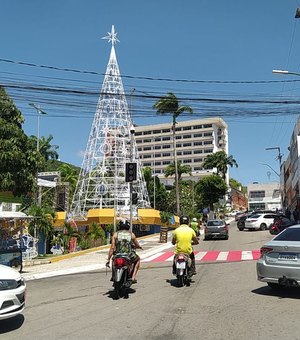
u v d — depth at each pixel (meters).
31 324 8.30
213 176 93.25
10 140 22.92
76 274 16.48
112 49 57.22
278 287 11.16
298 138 67.44
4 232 21.58
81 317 8.76
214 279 13.42
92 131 55.75
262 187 147.25
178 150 165.38
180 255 12.18
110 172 55.03
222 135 167.25
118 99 55.88
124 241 11.02
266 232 40.88
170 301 10.10
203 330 7.50
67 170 67.06
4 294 7.63
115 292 10.92
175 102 58.28
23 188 23.94
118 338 7.16
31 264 19.69
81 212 51.53
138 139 171.62
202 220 71.00
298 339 6.87
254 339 6.91
